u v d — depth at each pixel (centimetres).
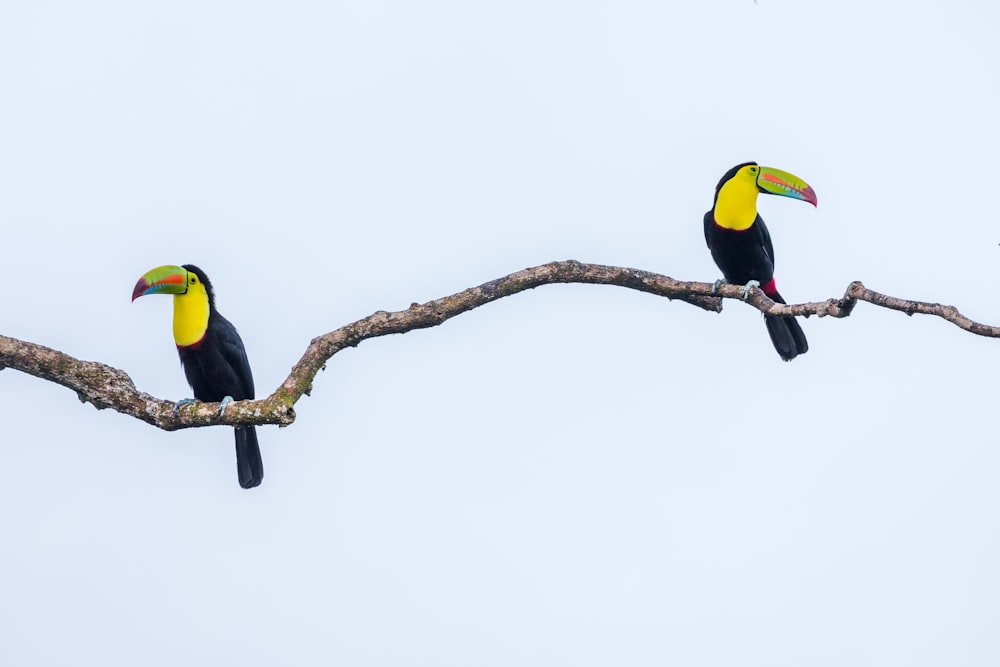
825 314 1115
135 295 1365
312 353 1124
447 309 1140
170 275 1371
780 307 1167
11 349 1084
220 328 1412
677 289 1220
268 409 1095
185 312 1391
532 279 1173
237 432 1391
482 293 1152
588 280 1195
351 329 1128
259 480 1405
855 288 1063
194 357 1405
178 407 1104
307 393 1119
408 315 1133
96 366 1099
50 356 1089
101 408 1109
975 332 999
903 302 1034
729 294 1210
